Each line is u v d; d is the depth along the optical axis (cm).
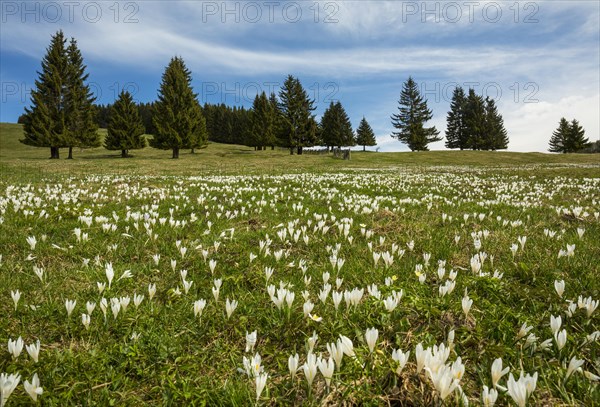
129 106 6294
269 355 261
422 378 206
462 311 307
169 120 5559
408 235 589
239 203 977
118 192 1162
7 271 403
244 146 11031
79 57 5219
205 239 572
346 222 639
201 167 3341
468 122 9925
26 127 5009
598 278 371
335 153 5722
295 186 1502
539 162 5466
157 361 249
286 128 6988
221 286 381
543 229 629
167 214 809
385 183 1608
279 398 208
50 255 468
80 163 3800
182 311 319
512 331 268
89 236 570
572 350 242
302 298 348
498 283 349
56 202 877
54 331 284
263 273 411
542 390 210
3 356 243
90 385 220
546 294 334
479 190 1334
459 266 439
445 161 5591
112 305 284
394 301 288
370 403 200
